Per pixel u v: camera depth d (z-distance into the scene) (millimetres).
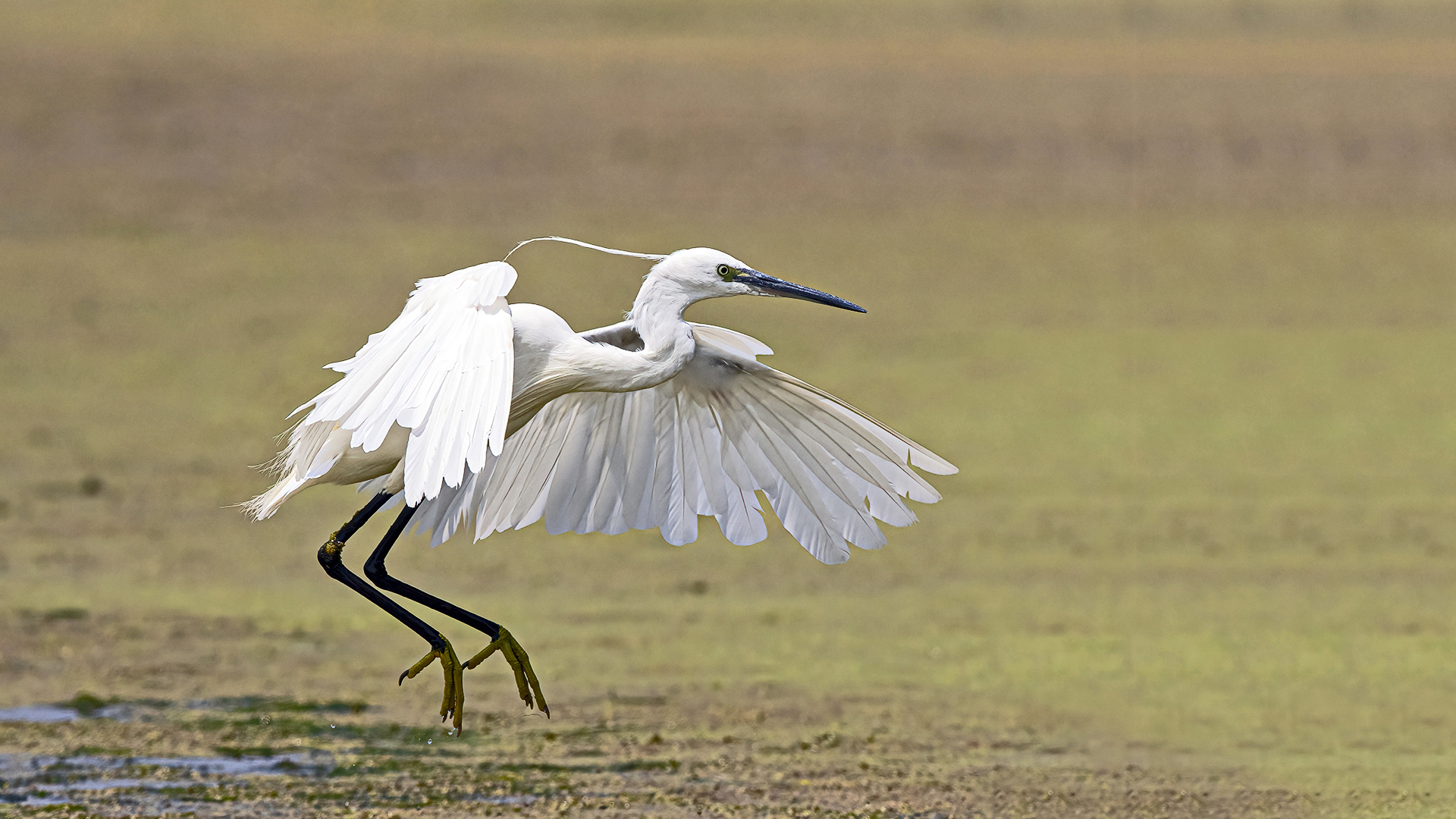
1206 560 13867
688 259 8219
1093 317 23266
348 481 8266
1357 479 16344
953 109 34594
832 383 19359
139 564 13312
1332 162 32312
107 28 37562
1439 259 26922
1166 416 18578
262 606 12438
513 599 12758
